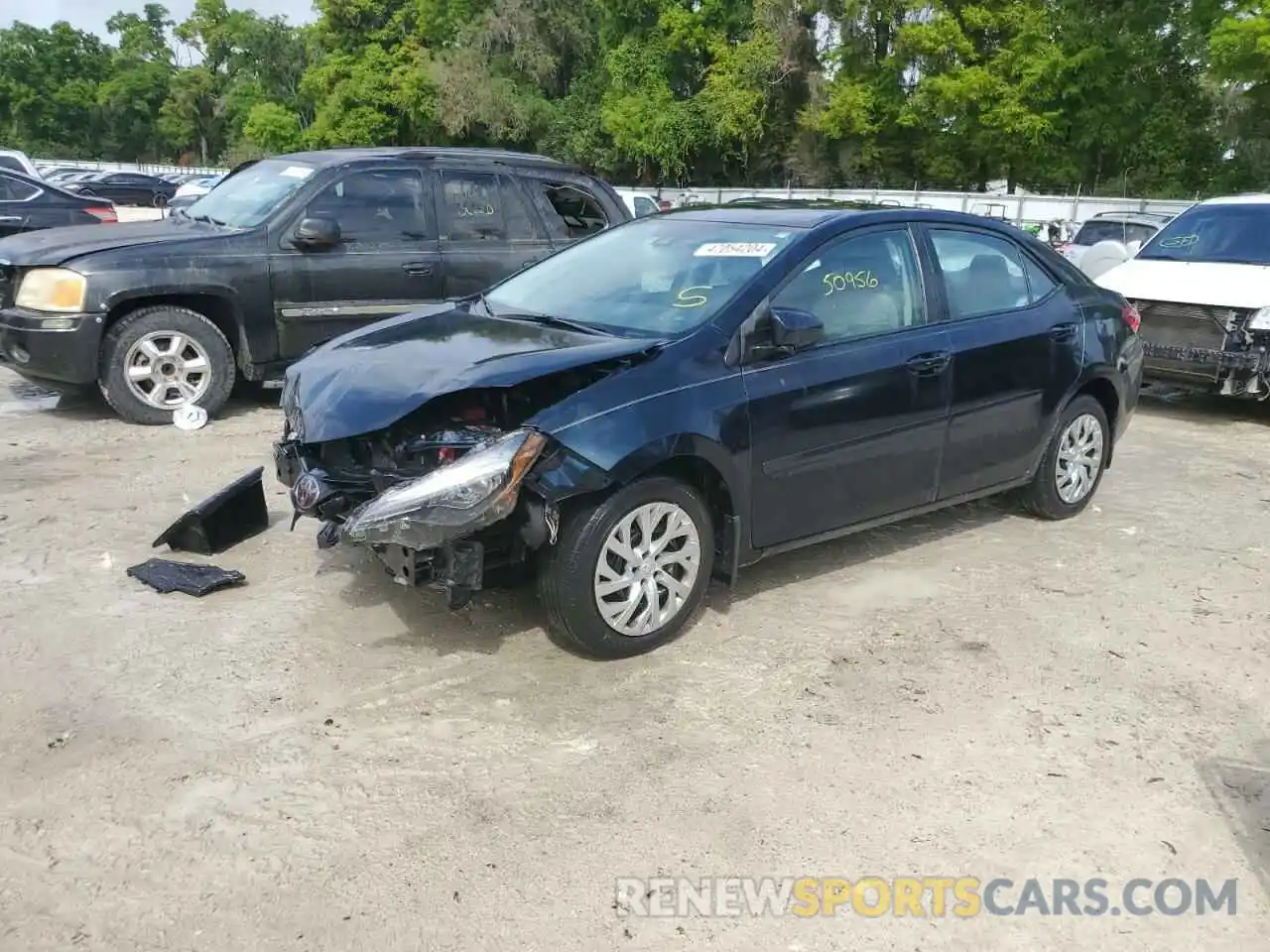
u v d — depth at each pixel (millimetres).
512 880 2912
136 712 3697
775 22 38094
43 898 2791
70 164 50844
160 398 7539
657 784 3363
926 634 4500
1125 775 3480
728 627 4508
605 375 4078
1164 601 4926
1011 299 5492
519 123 45625
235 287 7477
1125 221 17891
